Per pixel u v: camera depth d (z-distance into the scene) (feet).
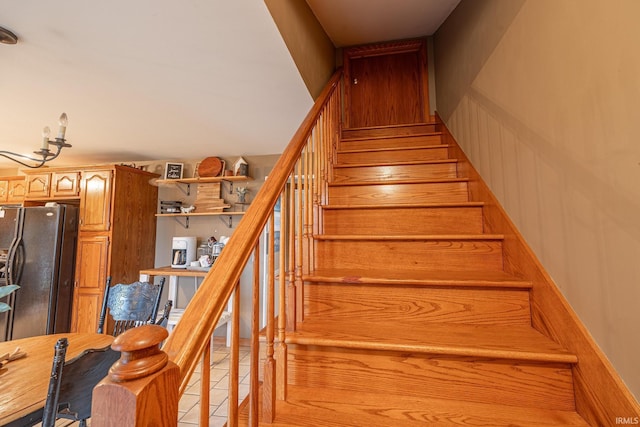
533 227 3.99
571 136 3.23
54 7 4.07
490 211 5.29
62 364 3.32
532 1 4.00
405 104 11.30
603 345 2.79
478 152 6.00
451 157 7.89
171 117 8.27
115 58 5.39
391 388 3.38
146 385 1.44
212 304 2.06
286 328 3.83
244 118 8.41
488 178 5.49
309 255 4.84
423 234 5.28
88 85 6.38
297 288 4.14
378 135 10.05
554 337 3.44
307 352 3.57
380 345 3.35
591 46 2.90
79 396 3.60
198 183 12.26
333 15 8.40
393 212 5.82
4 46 4.94
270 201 3.02
